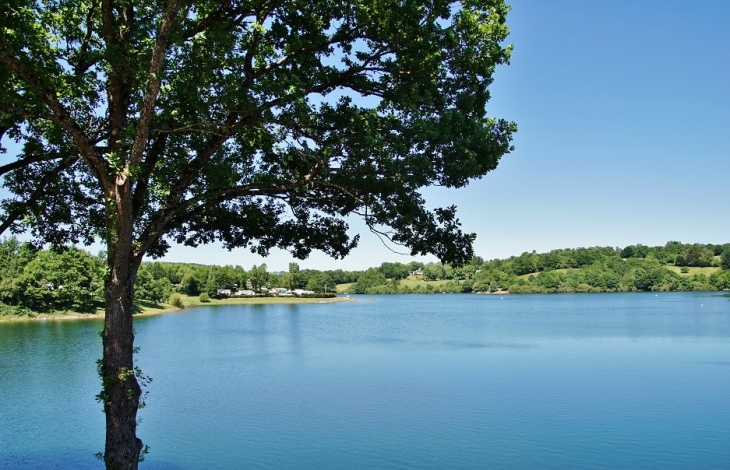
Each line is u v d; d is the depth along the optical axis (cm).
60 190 1425
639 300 14000
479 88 1337
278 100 1110
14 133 1361
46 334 5612
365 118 1166
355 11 1205
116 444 1033
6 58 891
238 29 1167
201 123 1091
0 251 8106
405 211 1223
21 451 1786
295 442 1919
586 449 1842
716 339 5128
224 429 2078
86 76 1216
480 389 2798
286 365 3675
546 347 4612
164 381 3083
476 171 1220
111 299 1057
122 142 965
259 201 1488
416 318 8906
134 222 1393
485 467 1672
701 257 19012
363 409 2377
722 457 1753
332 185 1211
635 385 2892
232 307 13262
